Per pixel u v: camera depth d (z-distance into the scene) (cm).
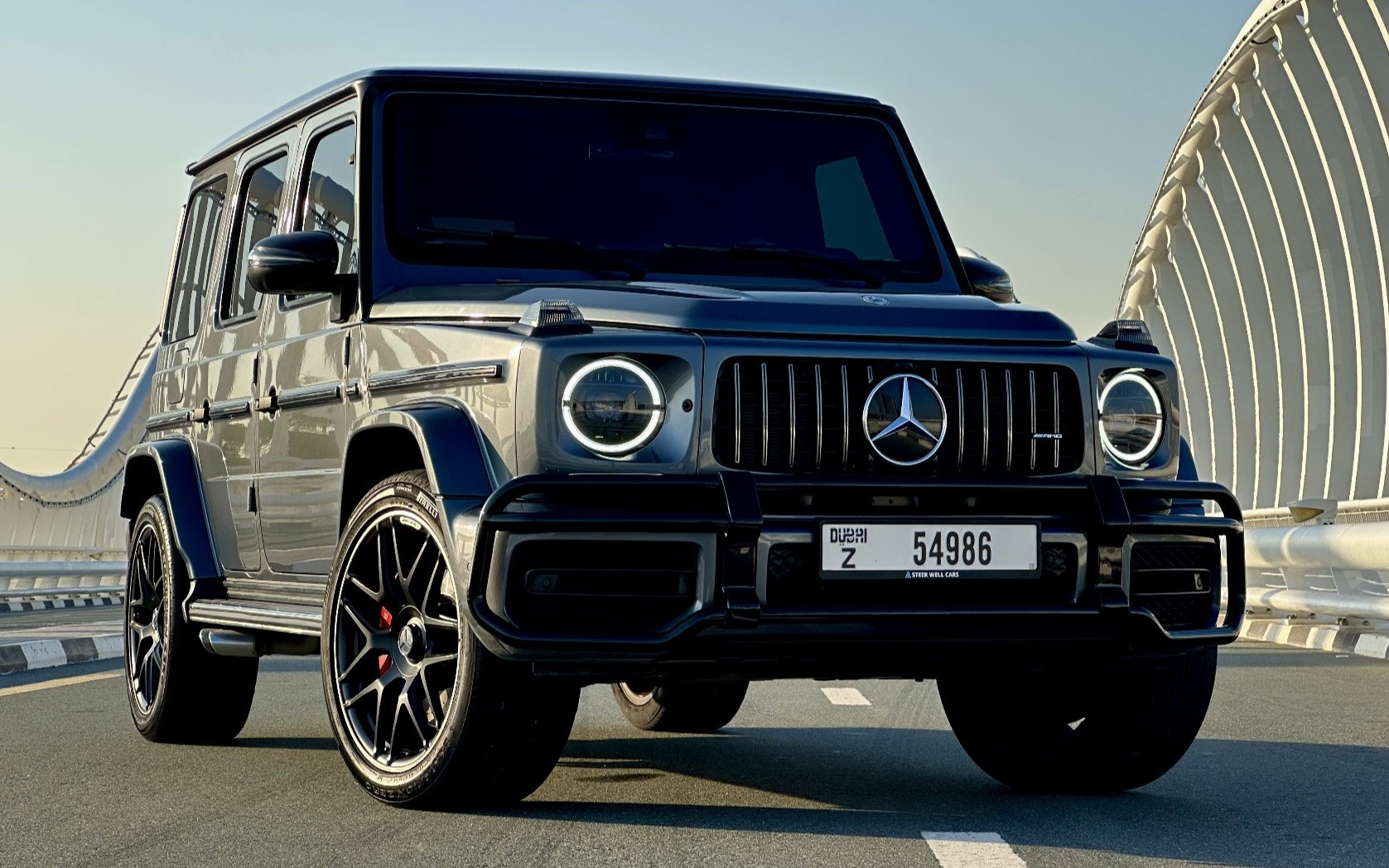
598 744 668
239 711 660
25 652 1089
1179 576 483
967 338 466
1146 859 414
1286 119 2367
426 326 489
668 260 538
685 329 443
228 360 641
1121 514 460
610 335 439
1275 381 2617
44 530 3156
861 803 503
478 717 448
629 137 567
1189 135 2702
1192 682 506
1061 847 429
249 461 610
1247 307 2659
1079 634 457
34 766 593
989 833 445
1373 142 2114
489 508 424
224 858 416
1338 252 2322
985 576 448
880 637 438
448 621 458
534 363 436
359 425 491
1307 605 1240
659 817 470
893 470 450
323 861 411
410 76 568
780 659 437
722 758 618
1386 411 2158
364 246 532
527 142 558
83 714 770
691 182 563
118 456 3591
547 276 525
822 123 598
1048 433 466
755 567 430
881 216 586
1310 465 2388
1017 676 536
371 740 494
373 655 498
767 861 407
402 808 482
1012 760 541
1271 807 499
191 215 739
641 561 429
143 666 685
